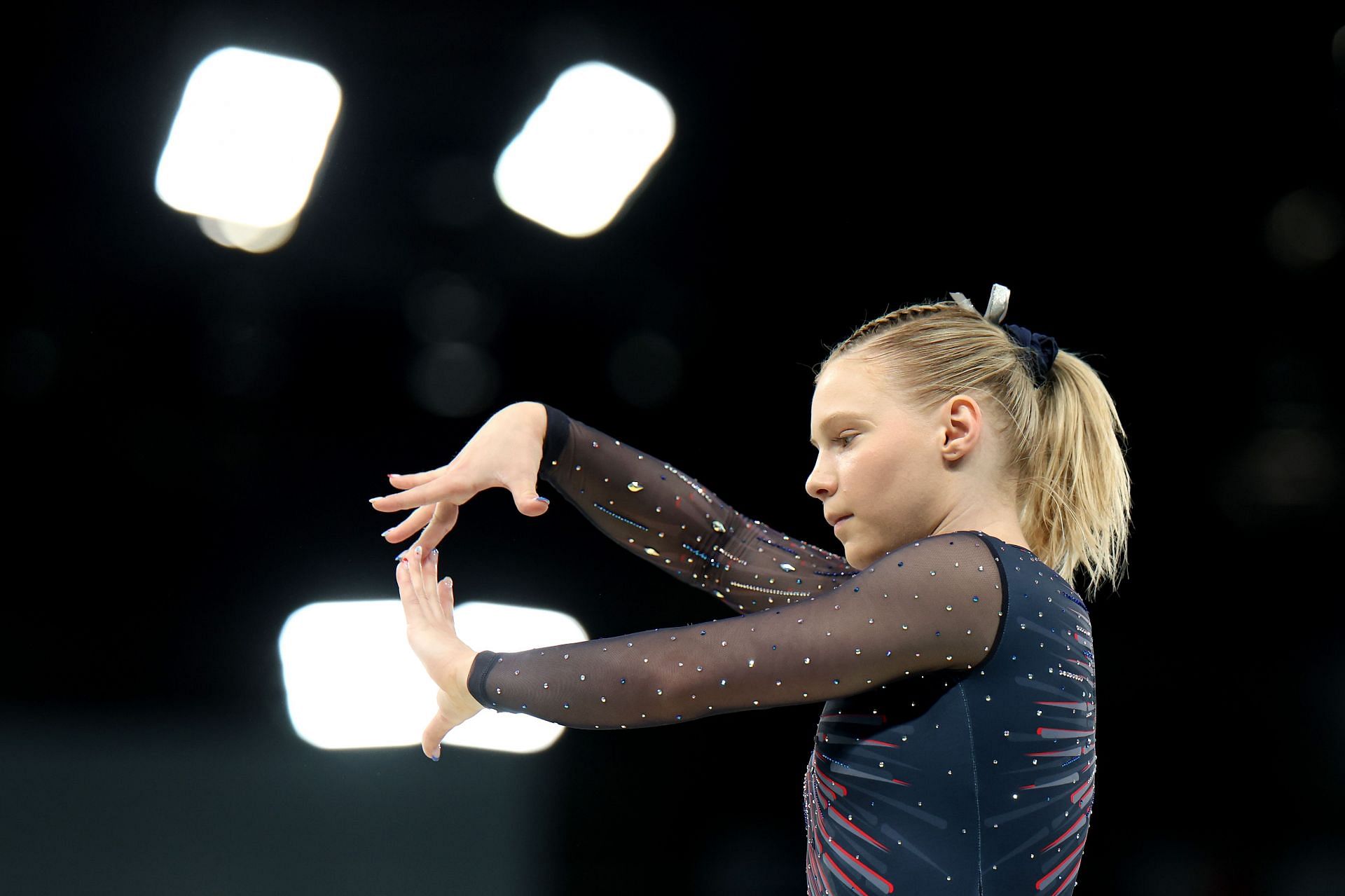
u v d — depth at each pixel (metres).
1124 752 15.37
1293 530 17.73
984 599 3.57
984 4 13.88
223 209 15.81
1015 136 15.32
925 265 16.78
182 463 17.84
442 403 17.95
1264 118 14.87
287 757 14.02
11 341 17.02
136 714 15.26
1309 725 15.51
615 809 13.56
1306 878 12.67
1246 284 16.61
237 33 14.08
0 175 15.49
